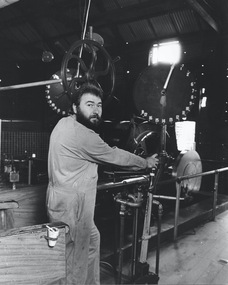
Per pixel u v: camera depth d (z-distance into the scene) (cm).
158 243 286
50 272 164
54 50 1293
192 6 729
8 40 1260
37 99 1302
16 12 1141
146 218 276
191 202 654
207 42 934
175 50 1009
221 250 377
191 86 263
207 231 455
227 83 893
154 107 271
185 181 523
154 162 238
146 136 479
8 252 149
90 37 286
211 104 909
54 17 979
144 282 274
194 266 327
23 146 814
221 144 888
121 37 1105
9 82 1358
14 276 152
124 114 689
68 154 201
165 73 270
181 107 267
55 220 206
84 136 199
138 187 278
